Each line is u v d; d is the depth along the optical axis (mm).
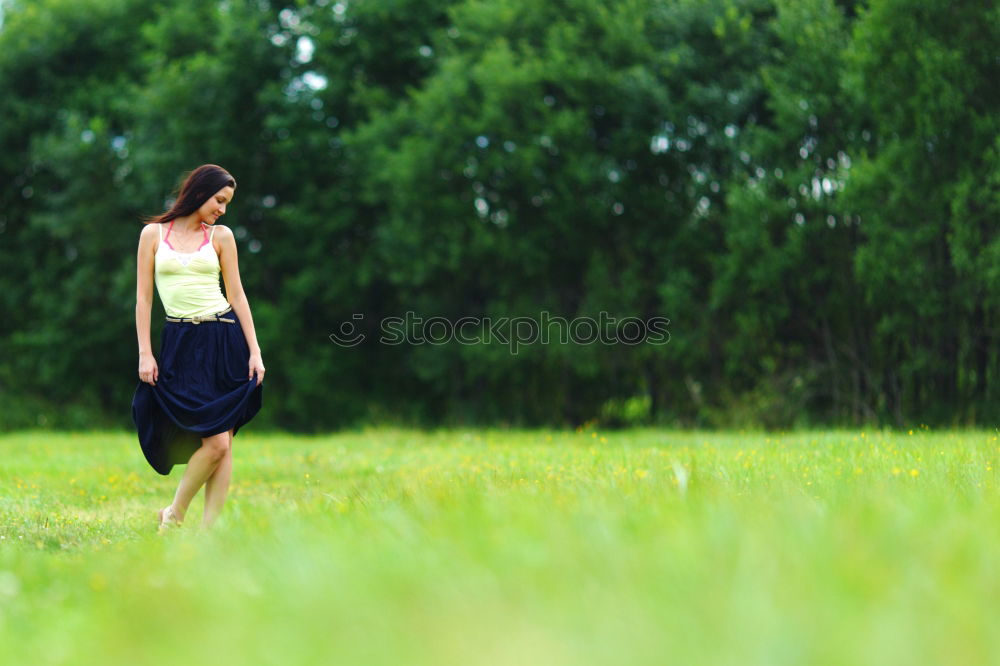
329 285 39531
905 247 27016
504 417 36938
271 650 3494
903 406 29328
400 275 36031
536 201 33875
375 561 4676
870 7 28156
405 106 37062
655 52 32750
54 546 8352
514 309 35062
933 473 9227
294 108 38469
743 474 9586
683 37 32500
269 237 41125
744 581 3744
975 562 4039
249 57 38938
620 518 5281
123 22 44875
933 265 27875
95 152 40781
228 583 4691
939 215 26906
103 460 19125
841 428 29250
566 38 33281
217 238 9633
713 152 32031
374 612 3787
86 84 44719
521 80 32469
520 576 4094
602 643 3275
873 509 5141
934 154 27203
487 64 33375
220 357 9398
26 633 4457
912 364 28141
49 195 42250
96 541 8438
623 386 35688
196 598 4395
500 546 4602
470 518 5461
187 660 3494
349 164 39062
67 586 5598
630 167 32969
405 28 39594
